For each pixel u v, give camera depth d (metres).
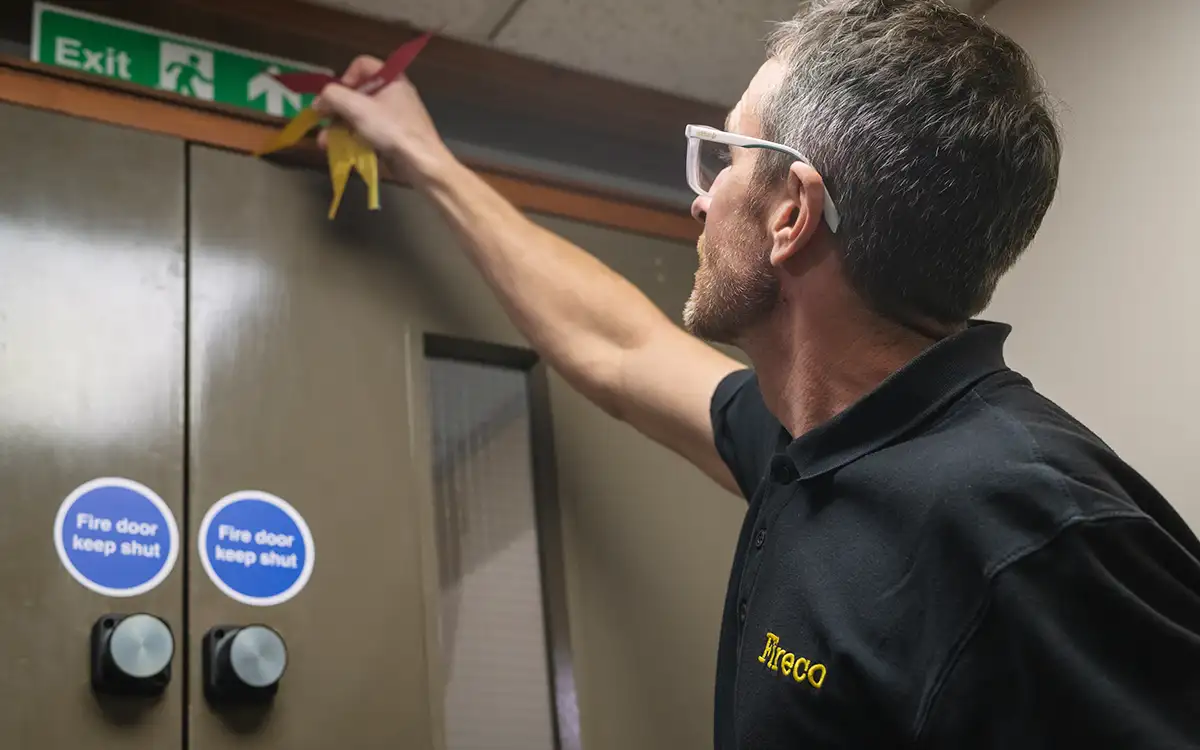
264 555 1.11
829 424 0.82
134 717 1.00
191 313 1.17
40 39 1.27
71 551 1.03
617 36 1.54
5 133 1.14
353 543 1.16
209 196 1.22
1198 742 0.62
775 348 0.94
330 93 1.28
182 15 1.37
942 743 0.67
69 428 1.07
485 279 1.30
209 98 1.34
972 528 0.70
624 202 1.51
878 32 0.88
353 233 1.29
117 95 1.22
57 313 1.10
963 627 0.68
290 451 1.16
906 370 0.81
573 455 1.33
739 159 0.95
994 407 0.78
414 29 1.48
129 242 1.16
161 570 1.06
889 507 0.75
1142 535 0.68
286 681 1.08
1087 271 1.42
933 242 0.83
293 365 1.20
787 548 0.81
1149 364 1.33
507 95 1.58
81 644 1.00
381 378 1.24
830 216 0.87
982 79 0.86
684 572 1.34
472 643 1.22
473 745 1.19
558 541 1.29
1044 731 0.65
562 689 1.23
